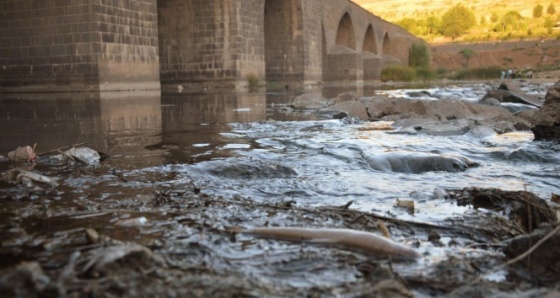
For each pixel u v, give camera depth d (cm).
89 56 1709
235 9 2550
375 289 185
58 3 1730
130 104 1361
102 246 225
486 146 614
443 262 222
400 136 702
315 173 444
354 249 237
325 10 4159
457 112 949
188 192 353
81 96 1619
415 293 192
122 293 169
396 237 264
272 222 280
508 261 222
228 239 248
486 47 10350
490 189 345
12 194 338
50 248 226
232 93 2261
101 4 1703
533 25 12450
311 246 242
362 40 5309
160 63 2720
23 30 1805
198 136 690
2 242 235
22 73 1834
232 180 408
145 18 1898
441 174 450
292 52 3475
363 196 360
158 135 699
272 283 193
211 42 2603
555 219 300
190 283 183
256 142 631
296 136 698
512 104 1250
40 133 705
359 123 896
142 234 252
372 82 4750
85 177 403
